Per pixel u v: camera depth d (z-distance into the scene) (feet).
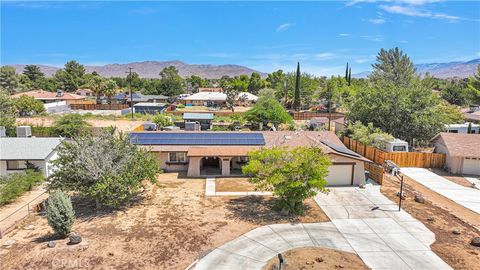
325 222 65.92
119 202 72.64
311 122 184.96
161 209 71.77
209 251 53.88
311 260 51.03
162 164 100.99
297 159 67.36
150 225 63.46
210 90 423.23
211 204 75.15
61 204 56.75
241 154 96.27
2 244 55.16
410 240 58.59
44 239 57.31
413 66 231.71
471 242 57.57
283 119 178.60
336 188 88.07
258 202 76.74
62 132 144.15
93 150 70.33
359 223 65.62
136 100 298.76
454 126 149.48
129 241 56.80
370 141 125.29
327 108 270.46
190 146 101.76
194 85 544.62
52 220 55.62
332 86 279.49
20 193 79.71
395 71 231.50
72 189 68.54
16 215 67.56
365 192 84.99
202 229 61.98
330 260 51.19
